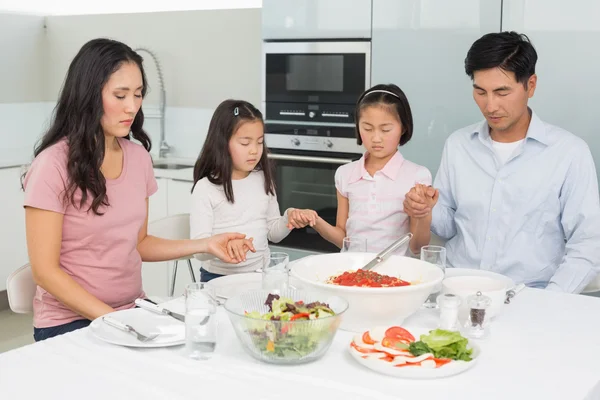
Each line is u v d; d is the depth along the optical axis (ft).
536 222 7.81
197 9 14.05
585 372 4.67
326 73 11.10
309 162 11.39
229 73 13.79
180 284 12.98
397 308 5.21
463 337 4.83
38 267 6.18
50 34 16.07
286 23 11.32
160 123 14.78
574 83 9.34
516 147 7.84
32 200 6.13
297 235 11.61
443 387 4.41
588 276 7.31
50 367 4.69
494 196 7.88
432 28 10.18
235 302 5.06
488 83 7.25
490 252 7.95
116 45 6.30
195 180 8.37
